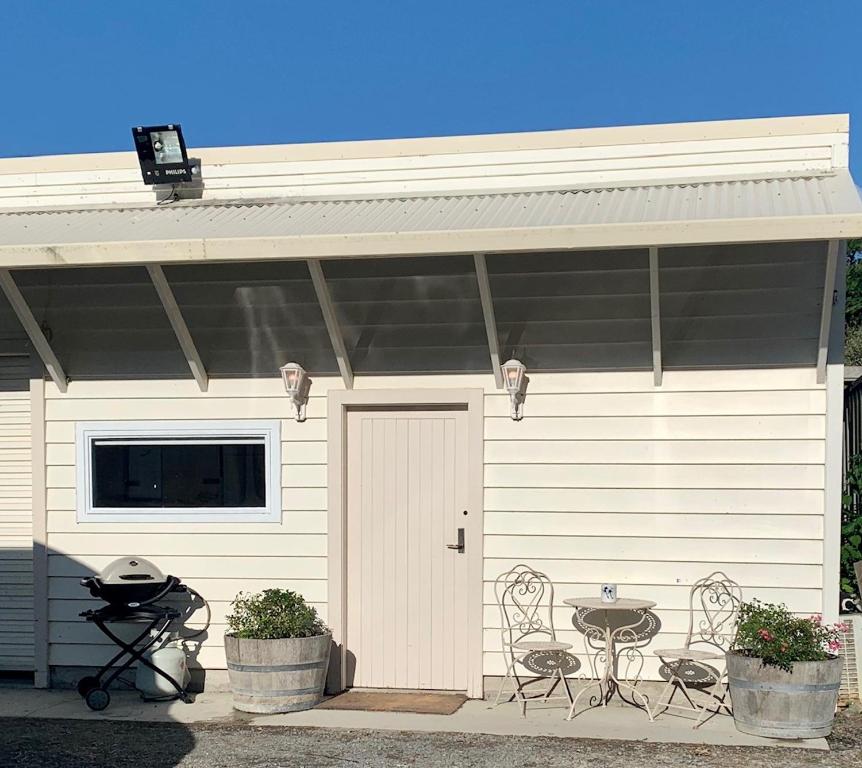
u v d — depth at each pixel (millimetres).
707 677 7270
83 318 8000
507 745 6344
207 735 6676
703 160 7867
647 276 7105
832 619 7160
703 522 7387
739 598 7297
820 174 7562
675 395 7449
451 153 8250
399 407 7906
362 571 7922
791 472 7273
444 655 7785
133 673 8062
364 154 8391
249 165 8570
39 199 8852
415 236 6684
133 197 8734
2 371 8469
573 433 7578
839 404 7195
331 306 7570
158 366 8188
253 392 8070
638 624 7324
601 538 7523
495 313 7449
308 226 7227
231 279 7609
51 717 7230
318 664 7371
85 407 8281
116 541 8203
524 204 7504
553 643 7258
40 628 8250
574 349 7543
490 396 7703
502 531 7652
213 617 8047
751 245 6887
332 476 7910
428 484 7852
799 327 7203
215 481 8156
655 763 5941
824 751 6188
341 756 6137
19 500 8430
